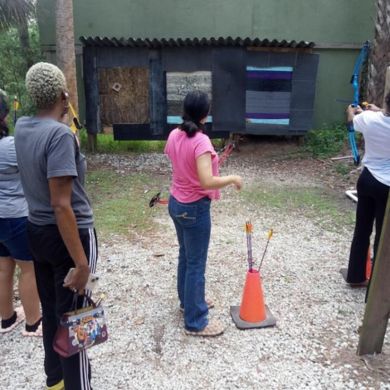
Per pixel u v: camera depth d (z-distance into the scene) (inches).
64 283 76.7
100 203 225.1
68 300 81.2
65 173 71.6
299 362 108.4
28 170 76.2
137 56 311.9
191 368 106.7
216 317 126.6
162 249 171.5
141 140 327.9
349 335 118.9
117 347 114.0
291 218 206.1
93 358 109.7
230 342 116.0
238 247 173.2
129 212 212.1
